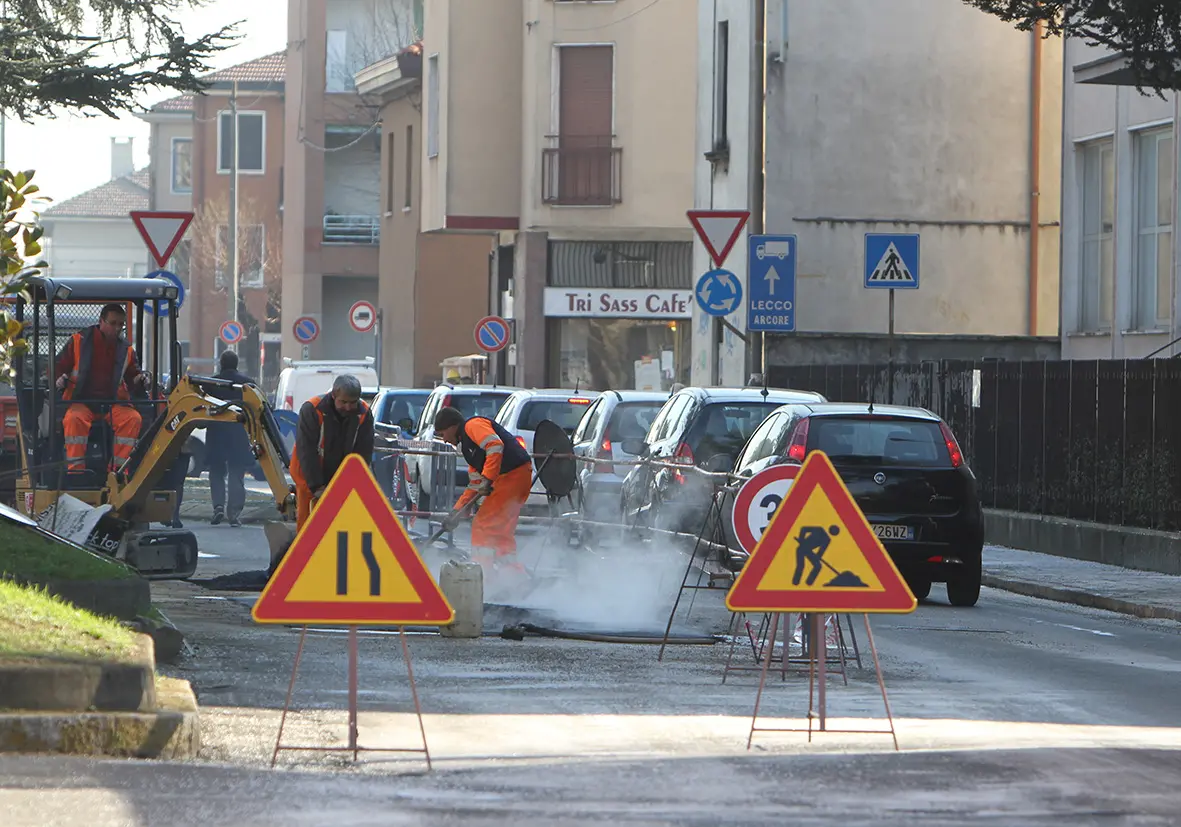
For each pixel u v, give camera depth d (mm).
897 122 61438
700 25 67875
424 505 45062
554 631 25547
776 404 36031
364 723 17641
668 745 16547
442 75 78000
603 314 76062
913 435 31781
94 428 32062
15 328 23969
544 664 22484
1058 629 28719
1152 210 47719
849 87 61219
